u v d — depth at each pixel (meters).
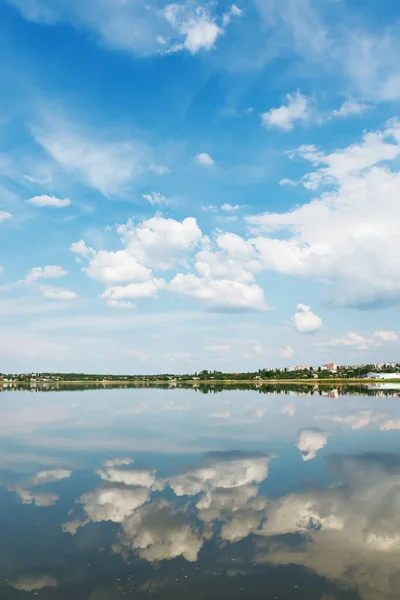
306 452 34.50
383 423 53.16
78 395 136.50
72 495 23.09
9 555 15.73
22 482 25.86
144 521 19.06
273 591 13.03
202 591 13.09
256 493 23.20
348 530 17.83
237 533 17.61
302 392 144.62
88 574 14.21
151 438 42.88
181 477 26.78
